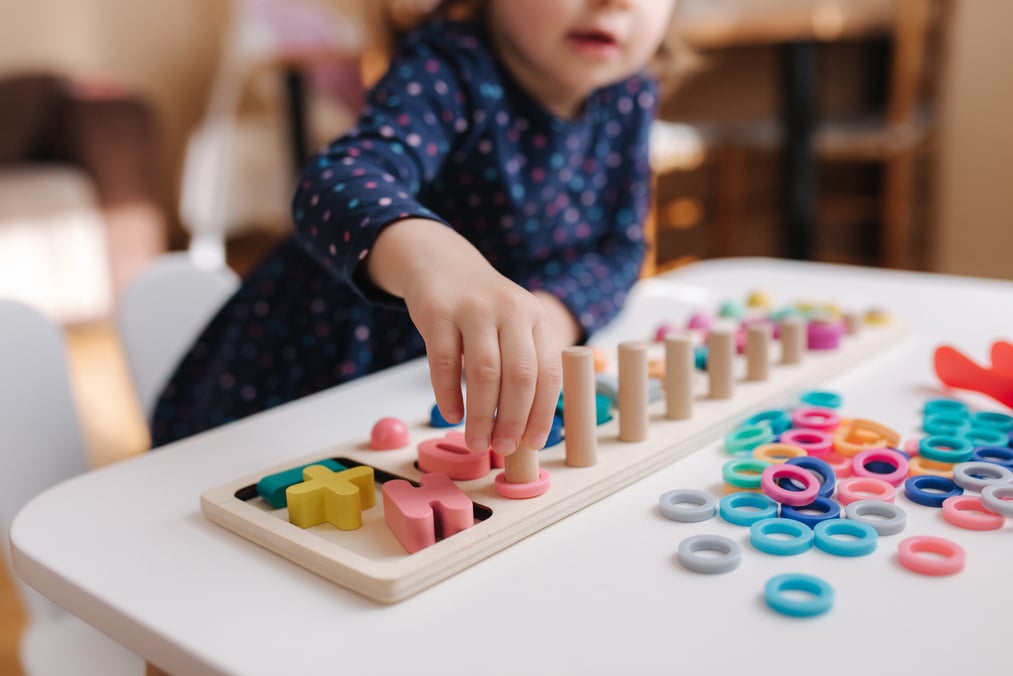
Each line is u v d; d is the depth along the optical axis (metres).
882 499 0.40
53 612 0.59
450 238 0.48
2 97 2.66
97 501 0.43
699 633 0.31
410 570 0.34
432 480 0.40
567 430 0.43
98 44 3.42
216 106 3.39
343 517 0.39
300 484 0.40
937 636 0.30
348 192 0.53
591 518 0.40
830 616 0.32
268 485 0.42
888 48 2.66
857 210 2.60
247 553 0.38
